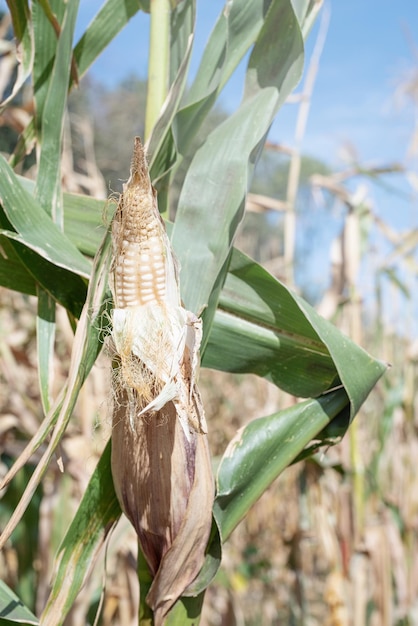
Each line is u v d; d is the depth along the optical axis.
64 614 0.58
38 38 0.66
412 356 1.54
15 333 1.47
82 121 1.50
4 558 1.30
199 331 0.53
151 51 0.67
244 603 2.17
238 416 2.11
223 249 0.61
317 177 1.40
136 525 0.57
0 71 1.17
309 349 0.67
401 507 1.47
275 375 0.69
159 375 0.51
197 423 0.52
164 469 0.55
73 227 0.64
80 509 0.59
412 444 1.50
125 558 1.19
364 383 0.64
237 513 0.62
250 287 0.66
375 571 1.38
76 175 1.36
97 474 0.59
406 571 1.43
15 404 1.22
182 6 0.68
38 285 0.63
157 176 0.63
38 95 0.66
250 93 0.66
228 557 1.68
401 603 1.42
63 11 0.67
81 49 0.72
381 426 1.47
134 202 0.51
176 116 0.62
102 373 1.12
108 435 0.61
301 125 1.49
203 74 0.64
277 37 0.65
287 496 1.96
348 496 1.32
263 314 0.66
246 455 0.62
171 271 0.53
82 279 0.63
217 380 2.10
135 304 0.52
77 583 0.59
